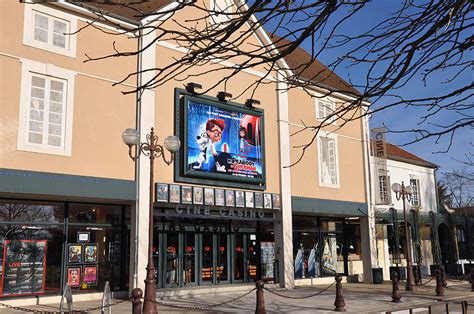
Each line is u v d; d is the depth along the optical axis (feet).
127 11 52.21
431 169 99.60
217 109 59.21
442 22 10.98
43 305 44.96
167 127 54.39
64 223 48.91
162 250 55.36
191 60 12.12
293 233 71.46
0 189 41.27
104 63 49.83
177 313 42.45
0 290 43.96
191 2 11.34
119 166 49.62
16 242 45.62
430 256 95.25
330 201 71.87
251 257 64.34
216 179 57.98
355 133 79.46
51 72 45.88
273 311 43.73
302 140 70.13
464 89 12.41
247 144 62.18
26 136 43.75
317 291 61.67
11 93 43.24
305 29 11.23
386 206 84.79
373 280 75.56
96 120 48.55
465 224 100.78
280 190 65.67
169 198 52.60
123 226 52.85
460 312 45.62
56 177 44.70
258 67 65.72
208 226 60.34
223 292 57.88
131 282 49.83
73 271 48.65
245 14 11.22
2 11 43.62
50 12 46.50
